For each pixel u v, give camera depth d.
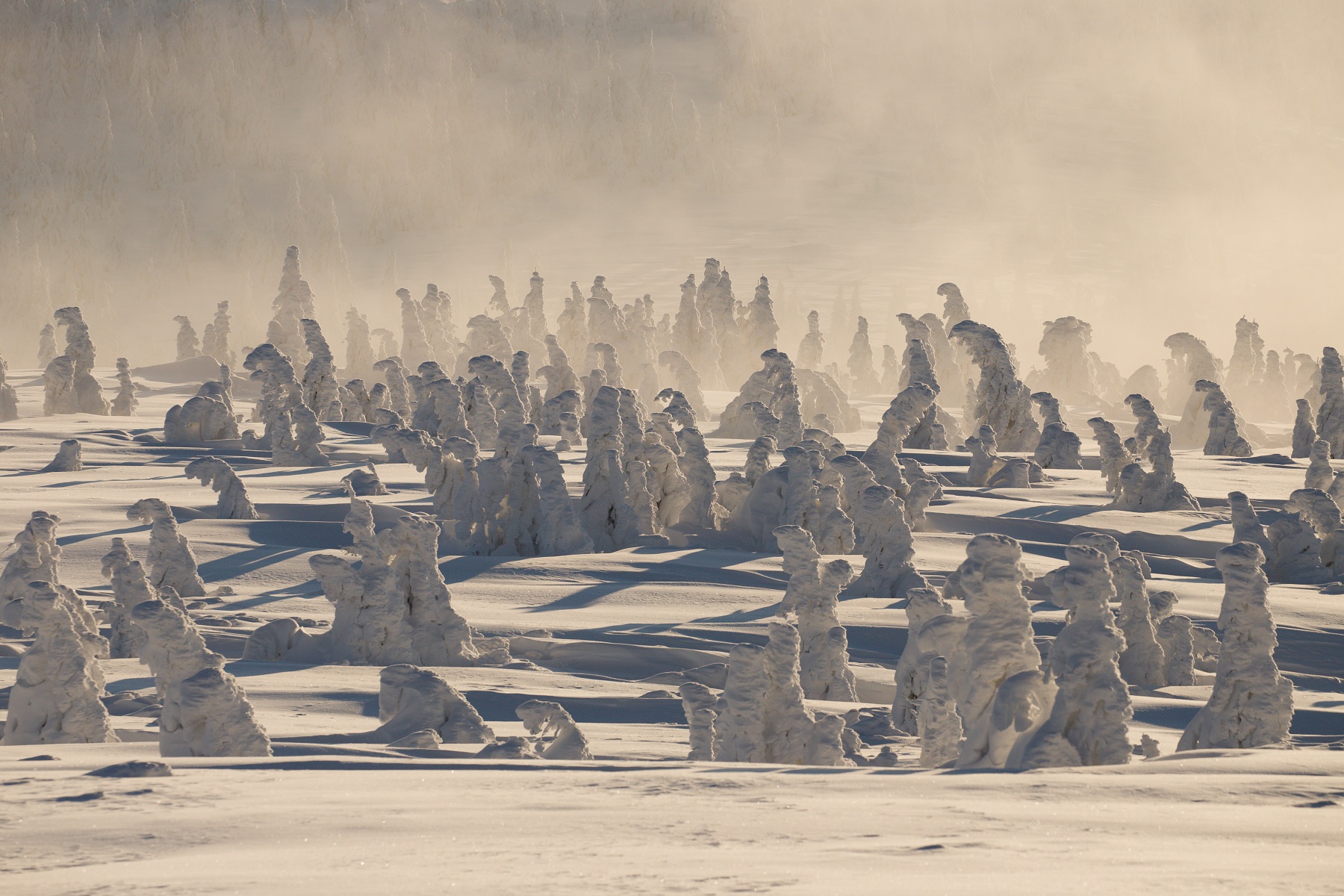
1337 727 65.62
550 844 20.78
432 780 28.06
